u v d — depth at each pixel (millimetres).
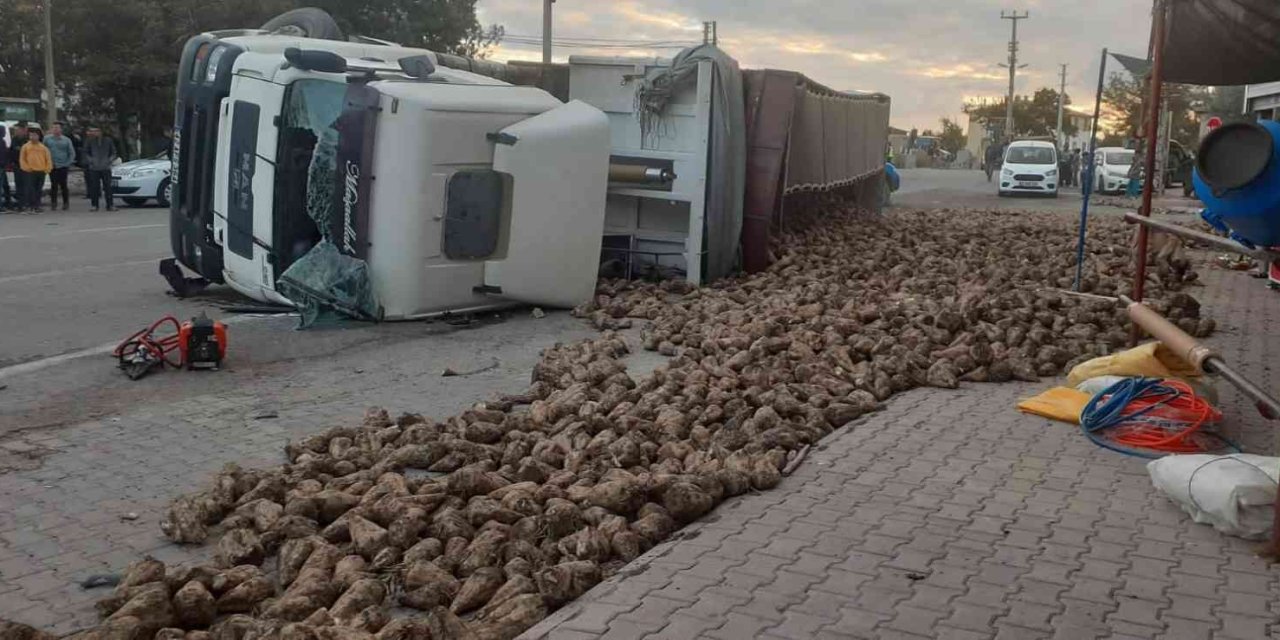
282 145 10156
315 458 5992
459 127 10172
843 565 4648
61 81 36531
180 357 8742
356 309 10211
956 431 6711
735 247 12883
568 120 10711
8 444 6598
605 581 4477
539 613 4176
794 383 7637
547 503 5238
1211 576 4578
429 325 10367
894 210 25734
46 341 9547
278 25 13062
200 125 11344
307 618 4148
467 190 10328
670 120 12453
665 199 12562
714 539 4934
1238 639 4027
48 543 5109
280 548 4969
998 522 5180
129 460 6336
